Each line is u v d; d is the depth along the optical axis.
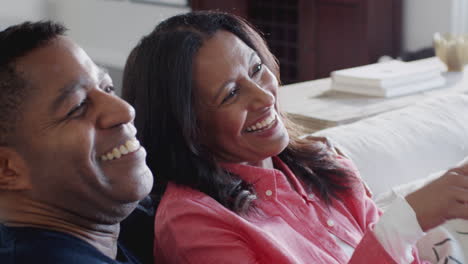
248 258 1.32
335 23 4.31
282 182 1.50
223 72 1.42
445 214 1.25
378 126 2.01
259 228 1.36
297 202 1.49
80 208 1.13
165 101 1.42
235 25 1.51
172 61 1.40
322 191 1.56
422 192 1.26
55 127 1.08
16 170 1.09
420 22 4.21
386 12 4.18
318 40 4.44
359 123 2.03
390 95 2.53
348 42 4.27
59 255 1.09
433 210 1.25
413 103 2.45
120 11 5.99
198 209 1.35
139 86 1.44
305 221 1.47
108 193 1.12
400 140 1.98
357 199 1.61
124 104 1.12
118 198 1.13
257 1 4.80
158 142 1.44
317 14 4.40
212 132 1.45
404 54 3.99
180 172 1.43
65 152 1.08
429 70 2.65
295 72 4.70
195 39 1.41
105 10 6.14
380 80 2.52
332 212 1.55
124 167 1.13
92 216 1.14
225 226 1.35
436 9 4.13
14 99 1.07
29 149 1.08
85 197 1.12
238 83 1.44
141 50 1.45
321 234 1.46
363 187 1.65
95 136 1.10
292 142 1.61
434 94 2.56
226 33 1.46
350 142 1.90
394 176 1.90
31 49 1.09
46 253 1.08
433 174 1.93
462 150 2.08
